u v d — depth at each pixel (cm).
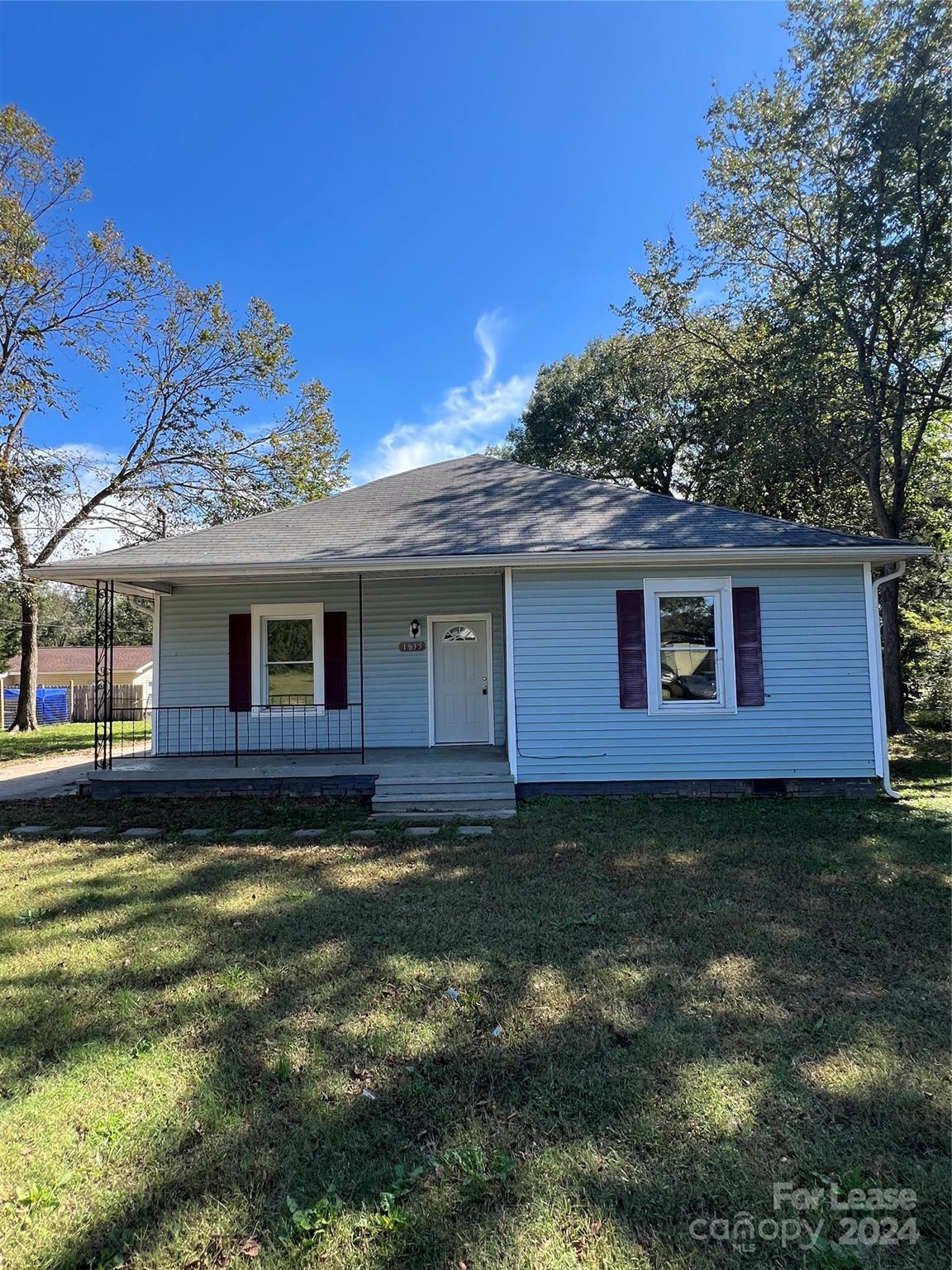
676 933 418
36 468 1689
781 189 1343
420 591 1045
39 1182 221
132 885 538
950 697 1447
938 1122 243
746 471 1533
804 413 1302
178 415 1880
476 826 711
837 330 1270
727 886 507
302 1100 260
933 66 1098
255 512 1900
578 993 342
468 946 404
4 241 1520
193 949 407
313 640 1037
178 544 911
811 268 1342
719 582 848
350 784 872
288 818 772
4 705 2838
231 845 660
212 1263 190
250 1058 290
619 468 2506
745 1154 228
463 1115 249
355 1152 231
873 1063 278
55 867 593
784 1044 293
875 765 835
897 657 1402
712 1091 260
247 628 1034
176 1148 235
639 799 827
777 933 415
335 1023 317
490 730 1044
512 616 852
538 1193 211
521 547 823
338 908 474
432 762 899
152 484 1912
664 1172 220
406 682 1041
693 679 853
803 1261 188
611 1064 279
